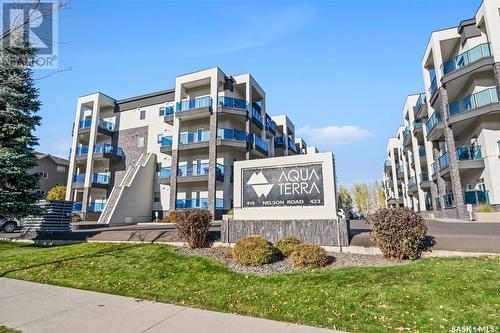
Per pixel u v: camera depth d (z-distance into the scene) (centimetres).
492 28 1870
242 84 2958
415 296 515
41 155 3962
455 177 2003
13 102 1376
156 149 3152
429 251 757
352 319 461
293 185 980
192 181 2617
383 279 602
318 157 966
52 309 545
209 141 2616
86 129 3306
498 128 1883
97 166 3450
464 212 1936
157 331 439
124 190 2647
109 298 613
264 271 731
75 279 761
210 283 671
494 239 754
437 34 2269
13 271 868
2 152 1333
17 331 443
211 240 1030
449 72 2064
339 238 866
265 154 3173
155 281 707
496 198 1819
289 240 877
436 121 2320
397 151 5228
